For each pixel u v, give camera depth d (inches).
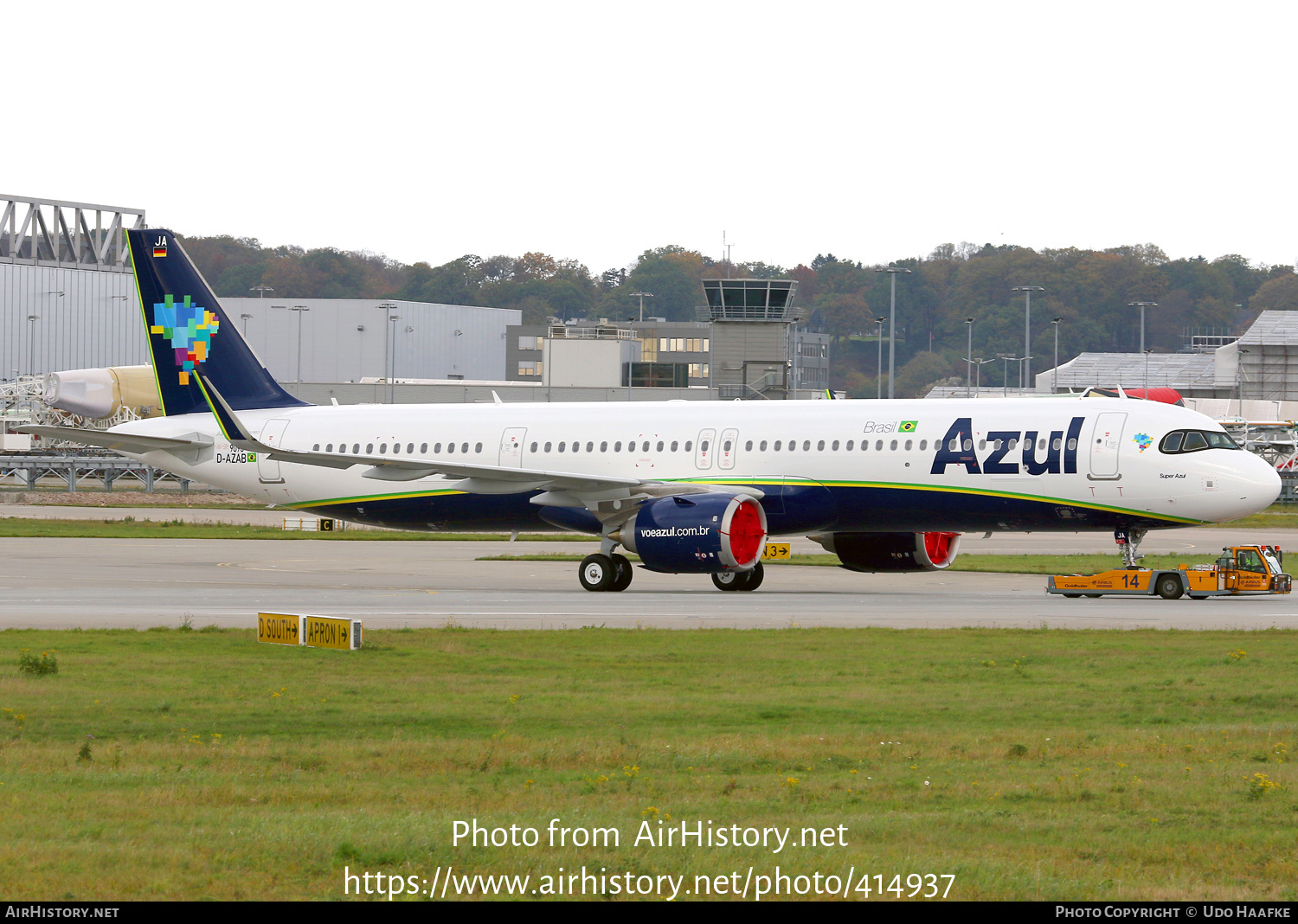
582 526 6594.5
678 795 2332.7
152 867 1843.0
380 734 2925.7
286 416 7431.1
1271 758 2652.6
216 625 4972.9
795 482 6397.6
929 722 3073.3
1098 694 3447.3
